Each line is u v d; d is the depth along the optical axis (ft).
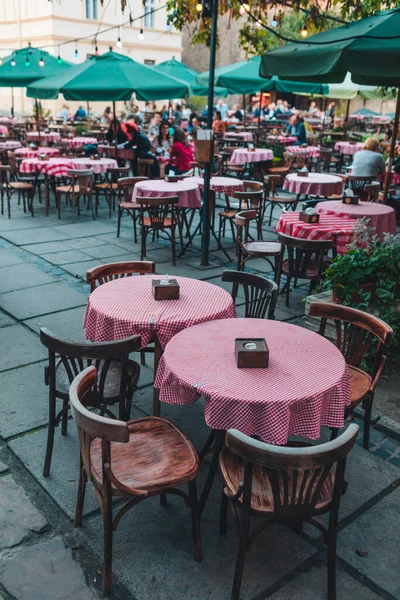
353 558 9.34
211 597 8.52
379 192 32.04
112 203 36.35
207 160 23.36
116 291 13.12
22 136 65.46
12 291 20.88
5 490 10.67
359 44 14.87
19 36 83.35
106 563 8.42
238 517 9.30
